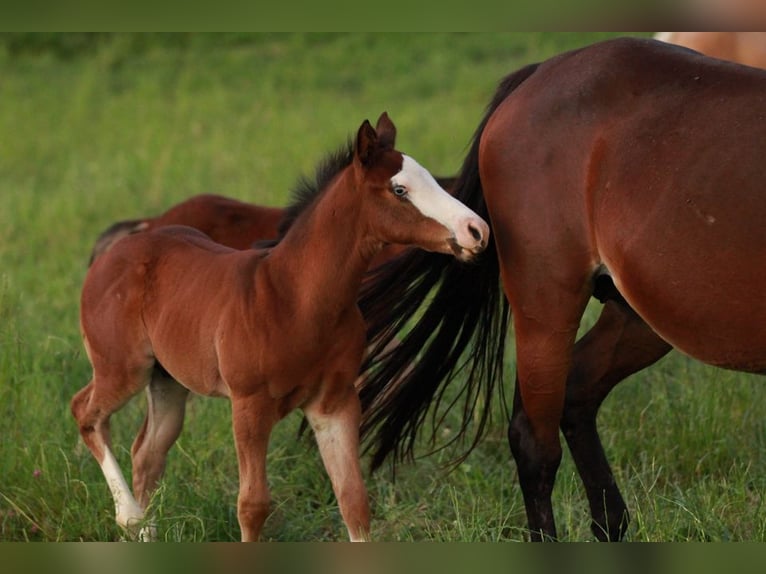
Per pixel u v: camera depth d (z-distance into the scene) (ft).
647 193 25.35
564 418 30.07
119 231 39.52
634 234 25.52
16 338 37.35
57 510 32.17
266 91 90.68
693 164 24.81
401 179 26.17
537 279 27.68
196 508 31.19
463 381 39.04
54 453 33.65
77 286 50.72
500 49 100.32
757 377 36.32
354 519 28.04
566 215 26.99
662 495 30.76
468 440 36.52
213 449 33.94
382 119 27.63
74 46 108.78
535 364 28.35
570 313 27.71
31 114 86.63
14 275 52.60
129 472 33.81
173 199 63.62
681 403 35.42
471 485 33.42
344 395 28.35
